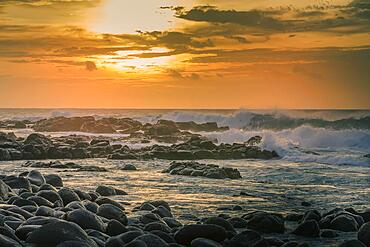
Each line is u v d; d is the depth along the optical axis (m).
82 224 11.72
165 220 14.06
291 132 52.91
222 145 47.12
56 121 78.62
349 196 22.75
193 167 32.66
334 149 48.06
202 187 25.22
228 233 11.86
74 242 9.55
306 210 18.67
